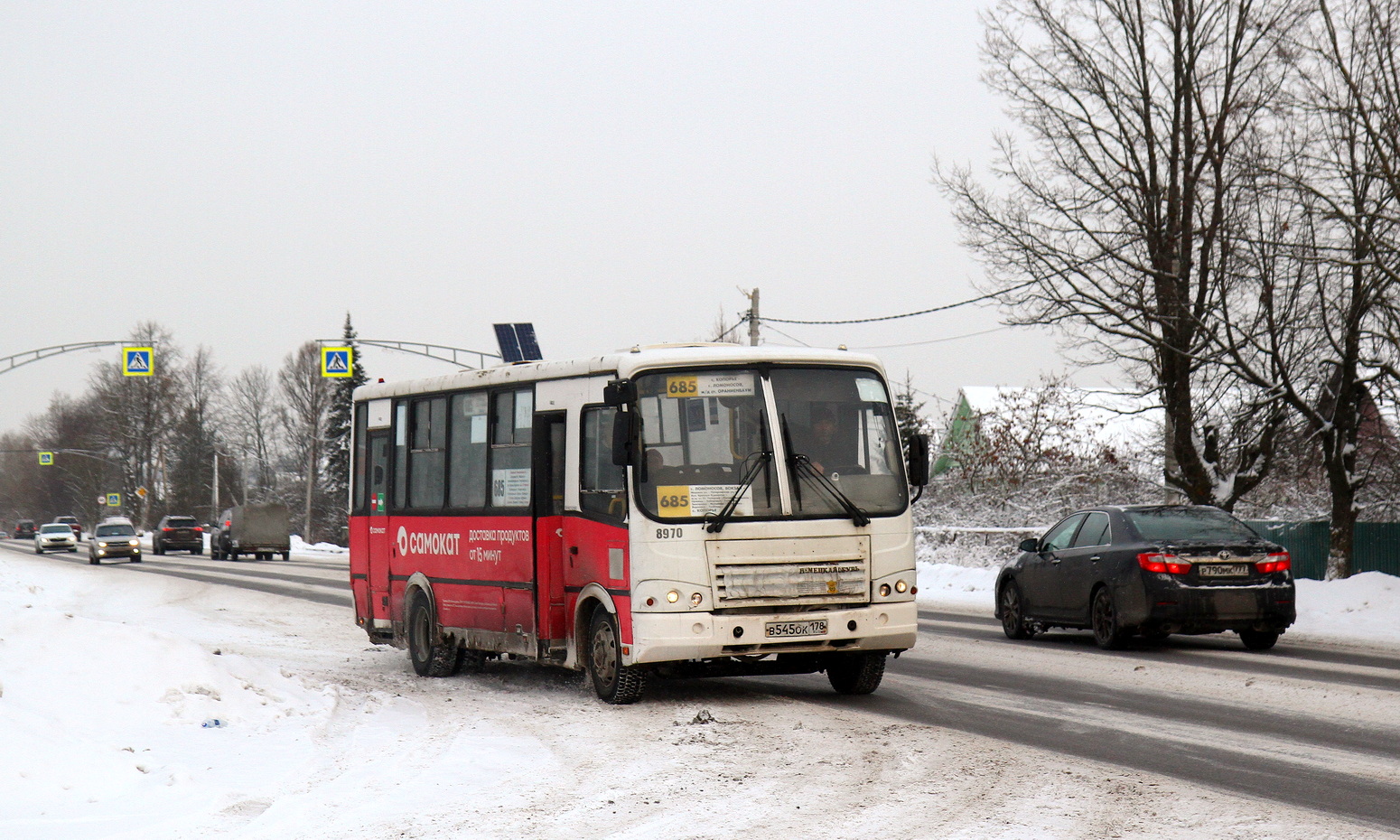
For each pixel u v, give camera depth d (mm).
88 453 115812
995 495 36844
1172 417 28328
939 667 14805
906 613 11789
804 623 11391
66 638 11273
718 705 11883
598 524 11914
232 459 118500
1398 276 21016
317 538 104625
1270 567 16297
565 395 12547
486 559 13664
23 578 38094
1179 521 17094
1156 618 16062
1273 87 25812
